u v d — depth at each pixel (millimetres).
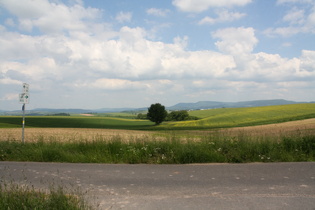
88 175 6109
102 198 4457
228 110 111688
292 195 4484
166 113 86125
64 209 3678
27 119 102188
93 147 9172
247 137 9617
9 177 5973
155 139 9797
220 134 10812
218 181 5438
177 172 6320
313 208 3893
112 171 6512
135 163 7711
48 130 47219
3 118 105500
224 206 4012
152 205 4105
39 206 3619
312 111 73125
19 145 9812
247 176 5801
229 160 7645
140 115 138125
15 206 3689
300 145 8555
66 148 9281
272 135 10164
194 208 3951
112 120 113500
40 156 8266
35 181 5605
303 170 6277
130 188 5039
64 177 5941
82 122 99875
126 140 10078
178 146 8547
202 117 97938
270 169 6434
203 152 7859
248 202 4168
